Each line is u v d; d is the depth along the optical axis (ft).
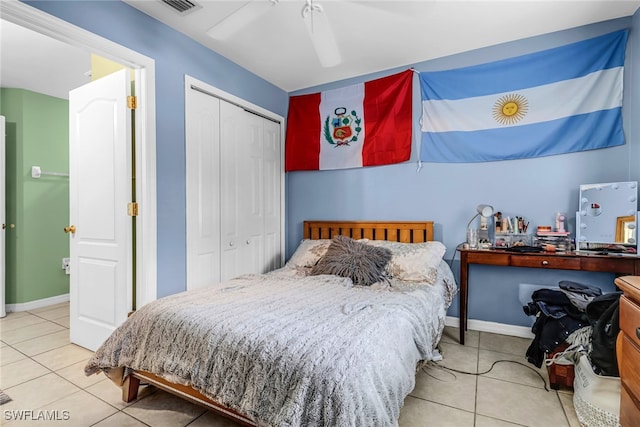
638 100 7.23
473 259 8.20
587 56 7.91
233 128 9.85
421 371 6.98
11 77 10.82
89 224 8.19
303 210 12.07
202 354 4.76
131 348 5.63
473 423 5.29
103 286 7.88
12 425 5.26
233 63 9.79
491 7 7.22
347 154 11.00
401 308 5.86
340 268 8.25
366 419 3.68
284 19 7.61
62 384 6.55
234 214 9.85
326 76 10.91
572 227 8.16
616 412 4.70
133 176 7.57
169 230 7.85
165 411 5.65
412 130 10.03
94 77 9.18
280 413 3.81
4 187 11.00
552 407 5.72
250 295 6.57
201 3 7.01
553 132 8.27
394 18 7.61
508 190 8.89
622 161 7.70
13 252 11.55
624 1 7.03
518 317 8.89
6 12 5.24
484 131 9.04
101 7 6.48
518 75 8.63
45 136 12.29
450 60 9.49
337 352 4.11
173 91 7.97
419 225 9.83
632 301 3.41
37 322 10.30
